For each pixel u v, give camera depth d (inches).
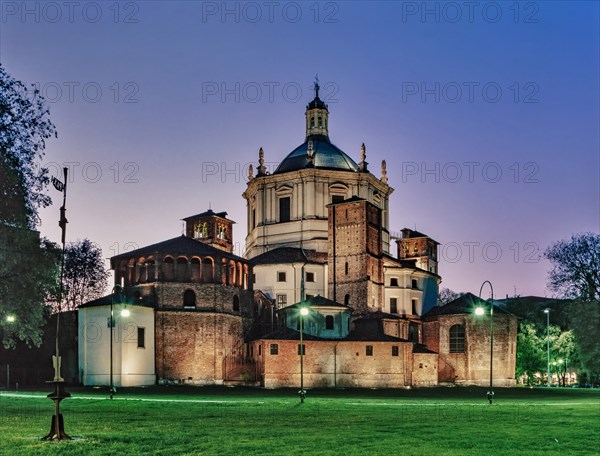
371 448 1081.4
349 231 4352.9
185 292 3801.7
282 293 4372.5
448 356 4325.8
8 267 2295.8
